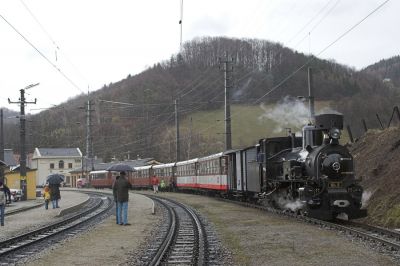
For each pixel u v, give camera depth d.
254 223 18.16
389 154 22.66
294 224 17.27
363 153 26.22
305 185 17.84
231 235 15.16
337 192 17.27
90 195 50.78
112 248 13.29
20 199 38.84
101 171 76.06
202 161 41.97
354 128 44.34
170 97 70.31
